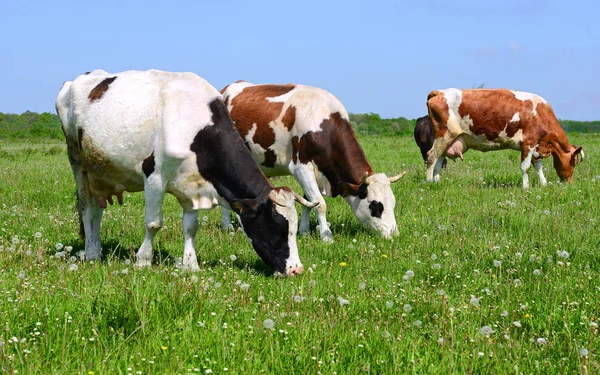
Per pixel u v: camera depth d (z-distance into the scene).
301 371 3.74
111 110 6.83
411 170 16.48
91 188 7.54
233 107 9.32
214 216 10.43
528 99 13.20
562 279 5.95
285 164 9.13
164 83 6.86
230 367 3.77
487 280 5.93
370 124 84.19
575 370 3.91
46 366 3.66
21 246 6.59
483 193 11.59
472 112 13.29
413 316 5.00
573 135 47.34
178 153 6.54
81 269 6.06
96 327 4.26
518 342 4.27
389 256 7.18
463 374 3.77
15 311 4.39
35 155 24.92
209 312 4.70
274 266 6.50
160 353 3.99
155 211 6.84
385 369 3.83
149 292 4.93
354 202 8.60
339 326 4.45
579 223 8.30
